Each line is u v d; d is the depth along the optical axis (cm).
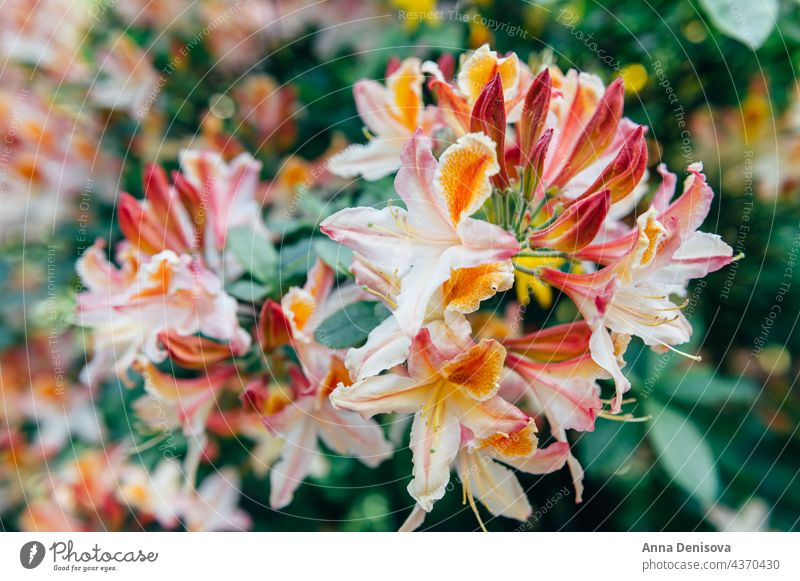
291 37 33
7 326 35
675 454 30
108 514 35
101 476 35
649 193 31
